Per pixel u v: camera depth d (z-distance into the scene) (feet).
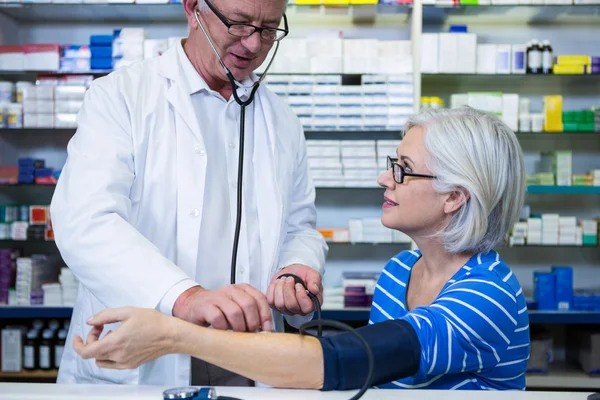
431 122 4.26
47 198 12.78
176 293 3.84
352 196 12.83
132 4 11.62
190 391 2.55
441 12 12.02
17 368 11.71
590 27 12.74
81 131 4.82
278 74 11.59
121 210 4.47
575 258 12.88
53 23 12.83
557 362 12.67
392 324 3.37
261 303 3.57
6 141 12.62
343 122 11.52
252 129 5.44
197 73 5.16
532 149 12.89
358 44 11.66
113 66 11.66
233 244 4.71
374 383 3.14
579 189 11.57
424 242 4.34
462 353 3.51
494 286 3.77
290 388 3.05
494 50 11.68
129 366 3.12
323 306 11.69
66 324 12.07
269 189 5.32
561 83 12.69
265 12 4.46
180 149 4.94
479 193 3.99
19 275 11.70
